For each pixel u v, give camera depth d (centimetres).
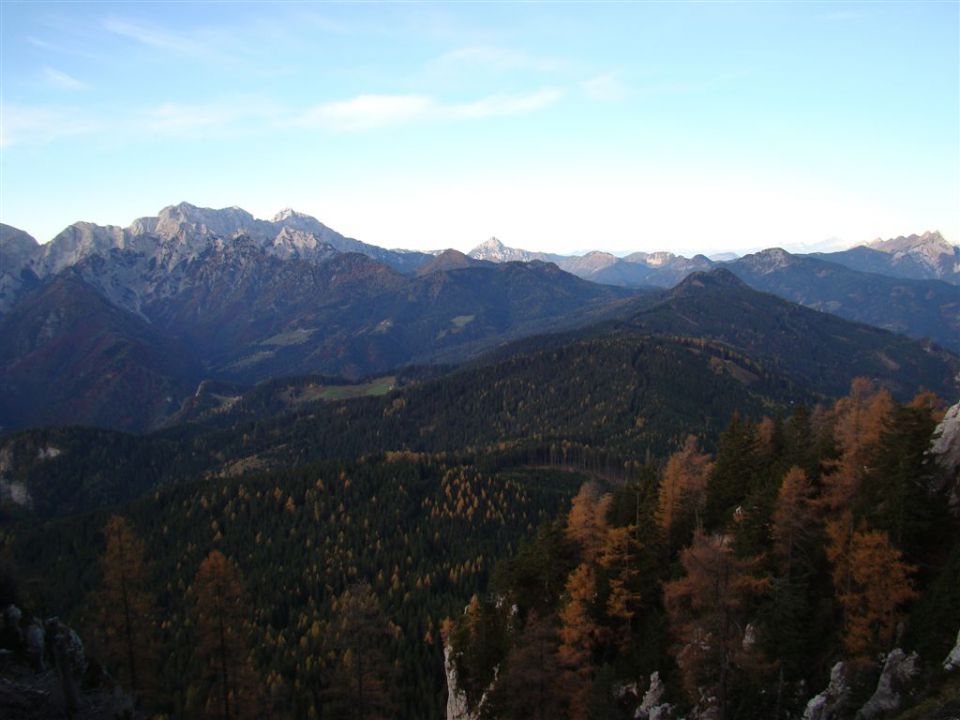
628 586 5888
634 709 5191
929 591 4053
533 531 17825
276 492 19575
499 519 18438
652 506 6756
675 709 4831
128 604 5412
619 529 6081
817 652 4472
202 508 19225
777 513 4972
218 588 5497
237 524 18450
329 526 17888
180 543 17488
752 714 4375
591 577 6116
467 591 14375
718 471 7194
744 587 4828
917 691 3684
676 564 6059
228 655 5581
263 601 14325
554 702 4944
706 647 4544
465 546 16912
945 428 5231
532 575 7162
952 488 4828
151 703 5516
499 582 7569
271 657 11438
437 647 11344
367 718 5200
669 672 5106
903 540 4606
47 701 3978
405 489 19950
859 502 5094
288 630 12675
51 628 4591
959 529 4578
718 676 4566
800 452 6569
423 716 9294
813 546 5122
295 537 17488
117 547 5397
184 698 7612
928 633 3847
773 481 6100
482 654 6681
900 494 4641
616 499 8281
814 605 4769
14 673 4047
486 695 5884
